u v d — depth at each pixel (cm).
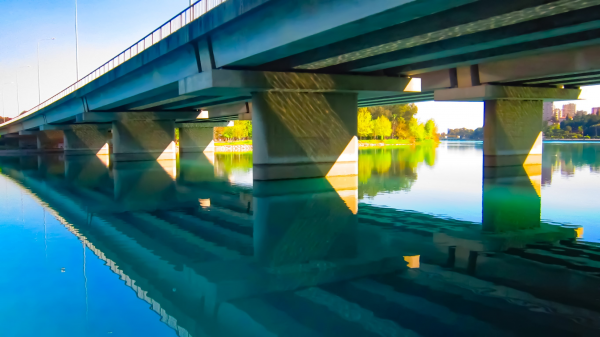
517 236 1298
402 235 1337
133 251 1215
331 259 1100
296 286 907
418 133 13625
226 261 1105
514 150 3319
